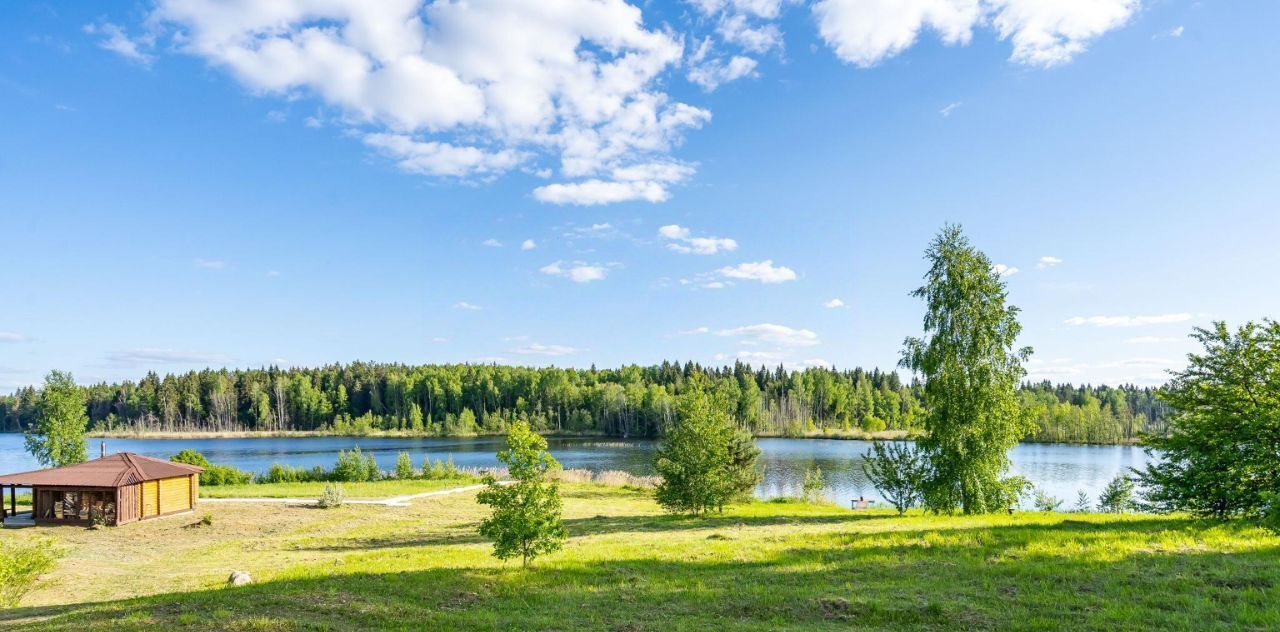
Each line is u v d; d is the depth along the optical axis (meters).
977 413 34.44
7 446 127.25
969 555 18.50
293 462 88.81
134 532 31.22
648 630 12.47
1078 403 170.38
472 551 22.78
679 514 34.84
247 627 12.60
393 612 13.86
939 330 35.78
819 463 82.50
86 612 14.24
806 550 20.44
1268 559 16.17
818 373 175.50
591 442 124.12
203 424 172.00
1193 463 19.67
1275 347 18.52
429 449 111.19
